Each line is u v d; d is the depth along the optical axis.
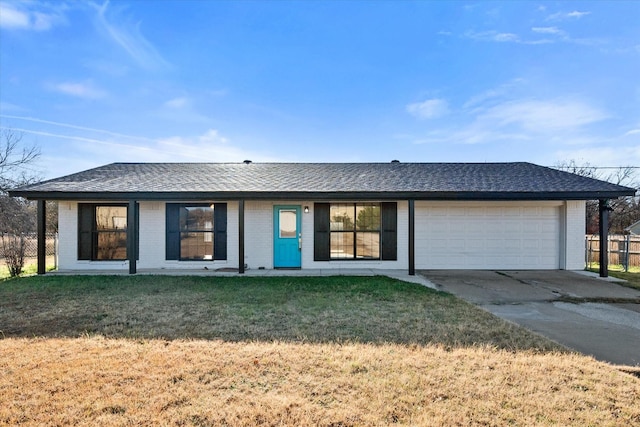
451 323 5.13
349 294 7.09
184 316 5.44
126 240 10.84
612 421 2.64
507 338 4.50
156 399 2.90
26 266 11.95
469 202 11.27
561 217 11.20
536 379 3.30
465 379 3.28
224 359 3.71
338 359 3.73
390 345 4.18
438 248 11.22
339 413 2.71
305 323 5.10
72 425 2.54
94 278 8.98
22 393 2.98
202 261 10.88
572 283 8.81
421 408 2.79
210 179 10.98
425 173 11.98
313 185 10.28
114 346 4.10
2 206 17.11
